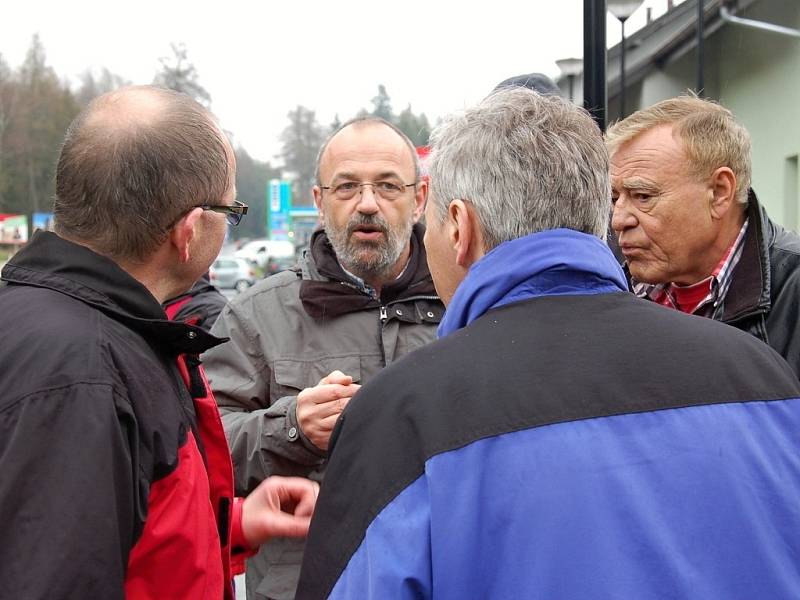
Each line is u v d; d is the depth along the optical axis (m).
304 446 1.93
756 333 1.92
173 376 1.41
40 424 1.14
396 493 1.06
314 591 1.09
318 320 2.22
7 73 45.31
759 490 1.08
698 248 1.96
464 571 1.02
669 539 1.02
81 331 1.23
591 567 1.01
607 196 1.28
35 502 1.11
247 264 29.64
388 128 2.33
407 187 2.28
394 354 2.20
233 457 2.03
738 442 1.09
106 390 1.19
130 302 1.33
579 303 1.18
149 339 1.36
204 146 1.41
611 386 1.10
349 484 1.11
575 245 1.20
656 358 1.13
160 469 1.26
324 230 2.32
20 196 43.28
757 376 1.16
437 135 1.35
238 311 2.27
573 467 1.04
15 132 43.66
